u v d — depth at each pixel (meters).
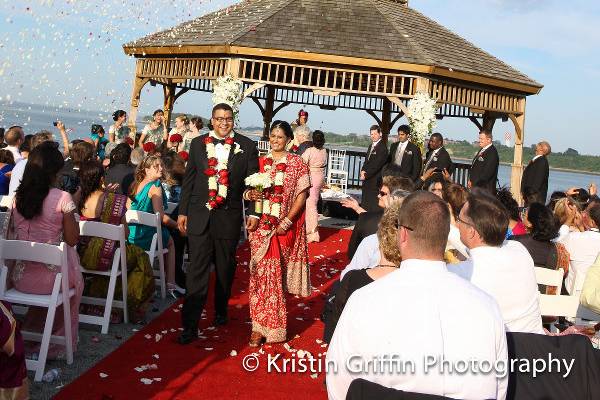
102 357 5.09
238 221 5.88
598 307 3.90
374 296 2.27
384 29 15.39
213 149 5.68
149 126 13.38
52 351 4.95
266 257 5.68
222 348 5.48
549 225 5.29
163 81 16.42
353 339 2.26
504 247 3.38
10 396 3.40
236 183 5.80
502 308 3.24
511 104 16.25
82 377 4.57
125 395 4.28
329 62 14.07
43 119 72.75
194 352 5.32
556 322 5.86
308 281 6.12
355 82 17.97
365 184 13.48
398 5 17.72
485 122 17.52
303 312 6.97
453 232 4.93
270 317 5.62
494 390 2.24
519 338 2.69
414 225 2.31
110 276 5.79
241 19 15.63
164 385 4.50
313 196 11.62
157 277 7.48
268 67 14.27
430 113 13.81
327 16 15.62
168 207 7.79
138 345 5.42
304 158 11.57
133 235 6.89
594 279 3.94
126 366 4.86
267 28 14.71
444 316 2.22
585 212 6.72
